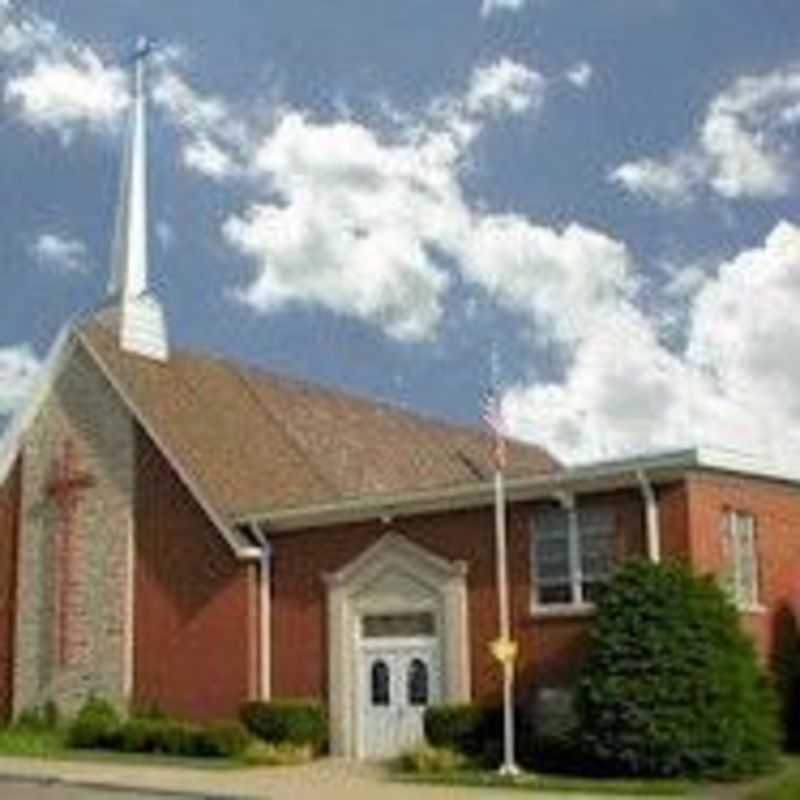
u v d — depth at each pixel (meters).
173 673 40.72
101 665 42.06
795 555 37.66
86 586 42.84
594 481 34.88
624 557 34.50
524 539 35.97
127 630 41.78
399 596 37.66
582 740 31.42
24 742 39.09
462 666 36.25
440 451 51.97
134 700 41.22
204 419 44.28
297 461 45.47
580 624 34.75
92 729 38.78
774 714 32.47
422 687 37.06
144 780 30.95
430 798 27.58
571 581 35.19
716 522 34.84
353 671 38.06
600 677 31.25
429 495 37.19
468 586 36.59
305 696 38.78
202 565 40.78
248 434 45.06
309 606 39.16
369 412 51.44
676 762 30.38
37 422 44.91
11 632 44.09
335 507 38.66
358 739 37.69
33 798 28.31
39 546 44.06
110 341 44.66
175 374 45.47
